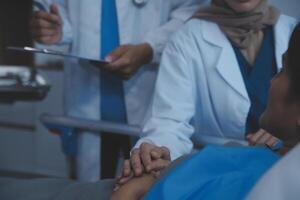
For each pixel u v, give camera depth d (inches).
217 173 30.6
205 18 56.6
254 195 20.8
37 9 65.7
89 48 64.4
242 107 53.9
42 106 108.7
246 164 31.6
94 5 63.4
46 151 114.0
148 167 38.2
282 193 20.4
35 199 42.2
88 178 69.5
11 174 115.3
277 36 54.7
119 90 66.6
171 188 29.5
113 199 36.8
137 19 65.0
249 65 54.8
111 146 68.9
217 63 53.9
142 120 65.2
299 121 33.0
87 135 67.1
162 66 55.2
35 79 85.4
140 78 66.0
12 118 117.1
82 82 66.6
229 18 55.0
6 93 75.0
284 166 21.4
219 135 57.3
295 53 32.4
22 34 80.2
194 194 29.1
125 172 38.9
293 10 64.6
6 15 79.4
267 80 54.1
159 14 65.1
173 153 46.8
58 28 64.0
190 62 54.6
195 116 57.5
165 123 50.9
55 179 45.6
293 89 32.8
